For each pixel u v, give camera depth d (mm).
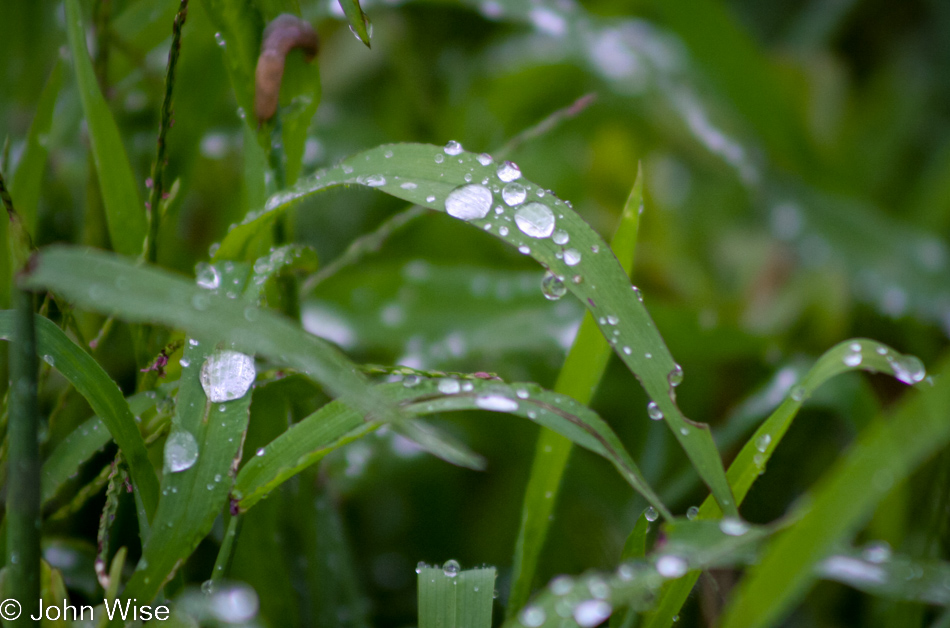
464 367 467
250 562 371
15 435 343
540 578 407
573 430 351
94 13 392
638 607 347
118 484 356
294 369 363
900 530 392
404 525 428
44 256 339
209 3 365
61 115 415
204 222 510
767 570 339
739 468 358
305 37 369
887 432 337
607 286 352
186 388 351
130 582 347
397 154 362
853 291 534
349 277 458
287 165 375
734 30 534
